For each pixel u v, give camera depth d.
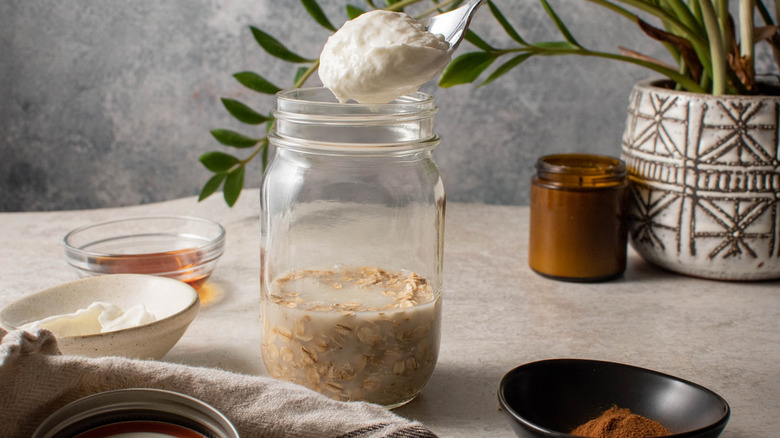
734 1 1.05
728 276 0.83
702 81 0.85
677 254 0.83
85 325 0.70
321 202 0.66
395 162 0.66
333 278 0.67
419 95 0.66
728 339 0.74
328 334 0.63
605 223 0.83
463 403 0.67
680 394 0.62
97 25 1.21
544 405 0.63
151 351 0.68
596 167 0.83
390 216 0.67
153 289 0.74
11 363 0.59
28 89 1.25
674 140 0.82
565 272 0.83
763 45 1.07
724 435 0.64
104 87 1.24
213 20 1.19
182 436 0.57
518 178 1.20
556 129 1.16
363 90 0.63
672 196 0.82
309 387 0.64
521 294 0.81
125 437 0.56
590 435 0.61
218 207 1.03
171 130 1.25
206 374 0.60
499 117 1.17
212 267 0.81
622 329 0.75
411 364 0.64
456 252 0.91
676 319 0.77
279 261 0.66
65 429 0.56
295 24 1.18
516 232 0.97
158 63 1.22
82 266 0.78
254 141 0.95
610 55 0.83
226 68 1.21
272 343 0.65
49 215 1.00
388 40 0.63
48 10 1.21
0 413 0.58
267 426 0.59
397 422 0.58
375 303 0.64
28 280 0.83
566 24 1.11
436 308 0.66
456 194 1.22
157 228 0.88
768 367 0.70
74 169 1.29
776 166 0.80
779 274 0.83
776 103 0.79
